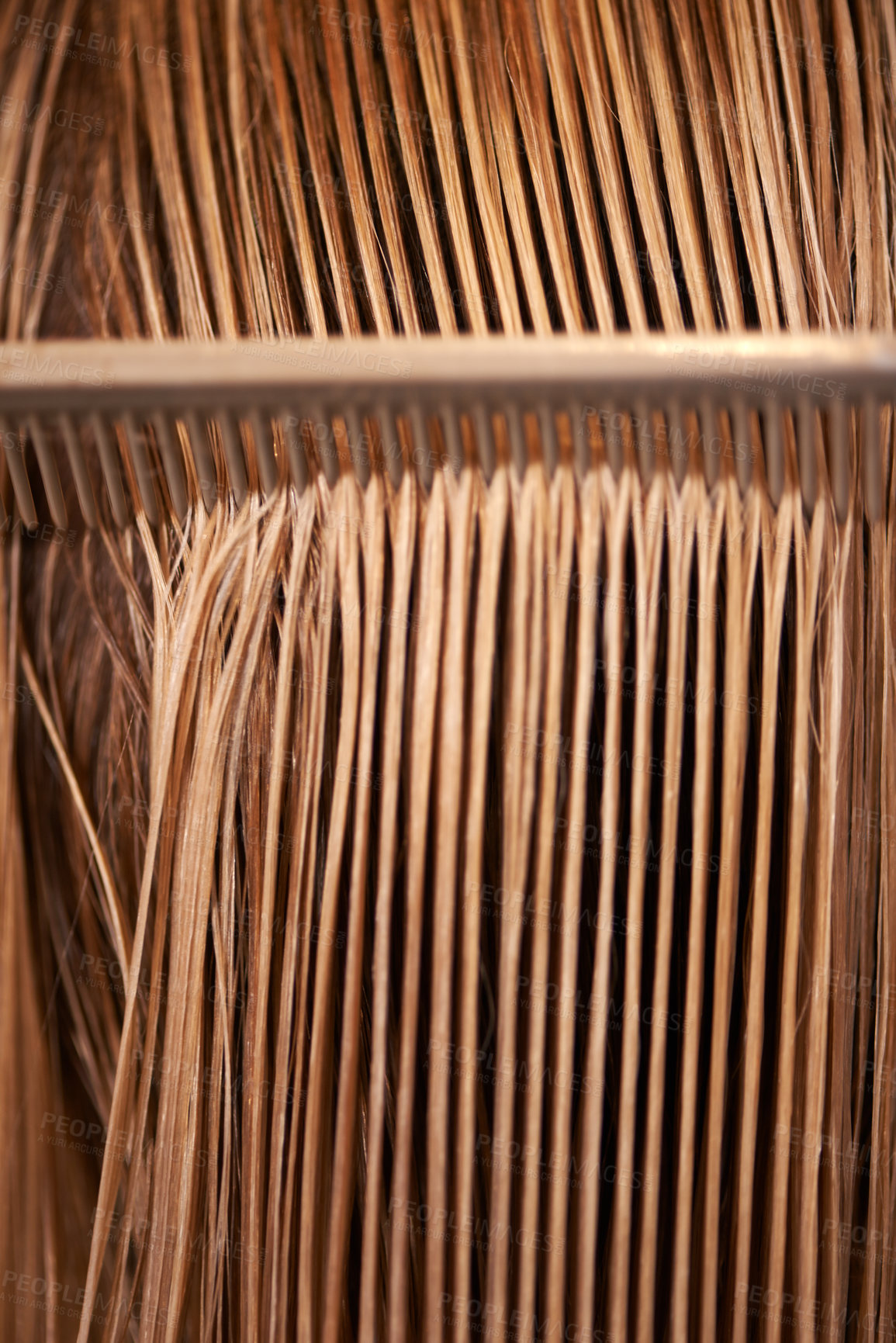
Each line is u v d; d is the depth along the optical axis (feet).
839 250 1.17
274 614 1.15
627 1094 1.03
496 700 1.16
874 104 1.19
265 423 1.10
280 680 1.10
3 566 1.17
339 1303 1.03
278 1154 1.07
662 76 1.16
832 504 1.11
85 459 1.17
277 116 1.16
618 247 1.11
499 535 1.07
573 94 1.15
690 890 1.18
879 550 1.13
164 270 1.20
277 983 1.14
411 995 1.03
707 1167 1.08
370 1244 1.02
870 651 1.15
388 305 1.11
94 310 1.19
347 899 1.16
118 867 1.21
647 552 1.07
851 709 1.14
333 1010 1.13
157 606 1.15
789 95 1.17
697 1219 1.16
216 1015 1.11
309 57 1.19
